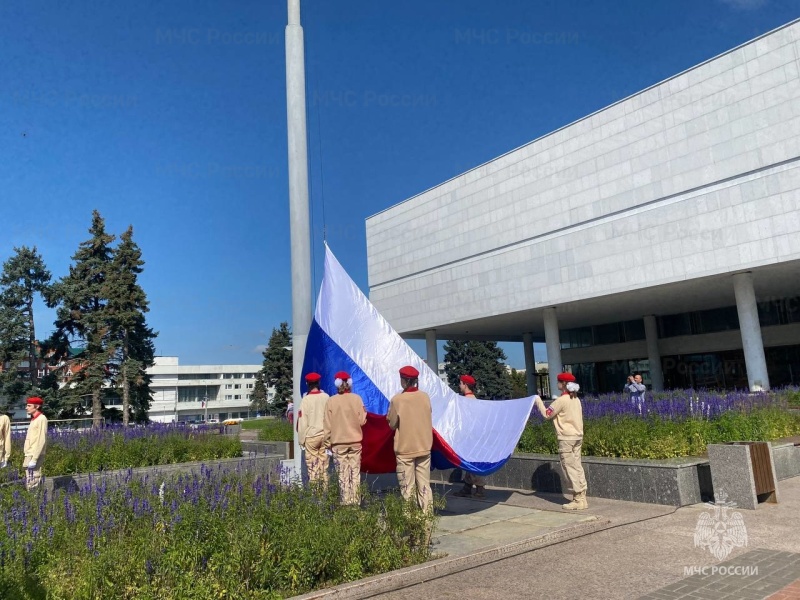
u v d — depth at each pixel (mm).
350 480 7484
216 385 118250
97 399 37625
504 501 9820
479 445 8742
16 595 4227
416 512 6316
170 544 5039
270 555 5176
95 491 6656
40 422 9719
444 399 9344
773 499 8664
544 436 11703
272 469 8508
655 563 6020
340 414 7758
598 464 9812
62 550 4992
